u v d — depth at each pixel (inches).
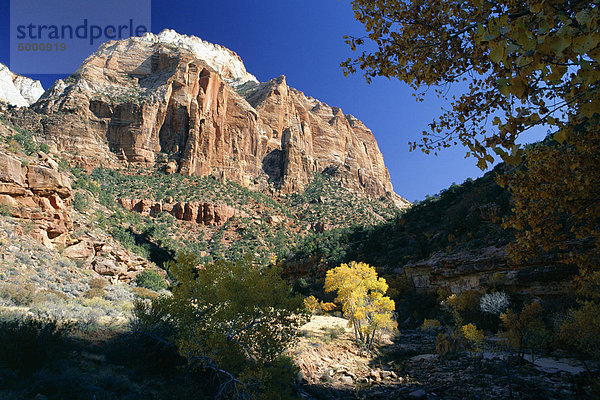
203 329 340.2
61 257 1061.8
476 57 159.8
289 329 362.9
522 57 75.8
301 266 2640.3
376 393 476.4
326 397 444.5
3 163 1040.8
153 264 1951.3
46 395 213.5
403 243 2025.1
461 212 1738.4
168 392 278.5
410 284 1557.6
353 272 826.2
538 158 170.7
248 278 381.4
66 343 309.3
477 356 628.4
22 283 667.4
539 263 908.6
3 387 210.8
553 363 563.8
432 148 187.6
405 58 175.6
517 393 432.1
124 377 276.1
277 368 332.5
